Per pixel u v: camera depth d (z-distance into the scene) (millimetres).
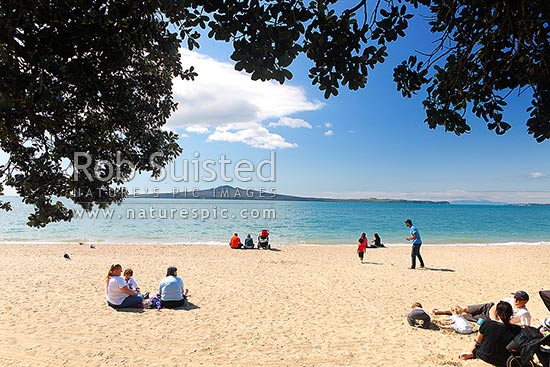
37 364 5988
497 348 5809
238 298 10414
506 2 2455
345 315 8867
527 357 5383
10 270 14008
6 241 28406
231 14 2248
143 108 3713
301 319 8539
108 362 6125
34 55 2047
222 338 7277
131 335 7359
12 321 8031
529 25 2482
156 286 11969
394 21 2525
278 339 7254
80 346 6766
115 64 2209
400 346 6867
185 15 2564
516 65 2693
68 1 2039
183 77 3846
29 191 3334
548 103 2615
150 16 2283
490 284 12719
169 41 2770
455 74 2906
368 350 6699
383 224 54656
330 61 2439
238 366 6055
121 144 3688
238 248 23812
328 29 2395
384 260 19250
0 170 3303
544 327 5746
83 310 8938
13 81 2109
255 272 14898
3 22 1989
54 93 2578
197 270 15125
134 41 2219
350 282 12914
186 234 36781
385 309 9430
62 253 20203
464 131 2996
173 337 7293
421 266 16312
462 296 10969
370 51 2457
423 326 7941
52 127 2824
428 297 10797
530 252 22938
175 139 4219
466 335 7438
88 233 36688
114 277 9234
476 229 47625
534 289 11961
